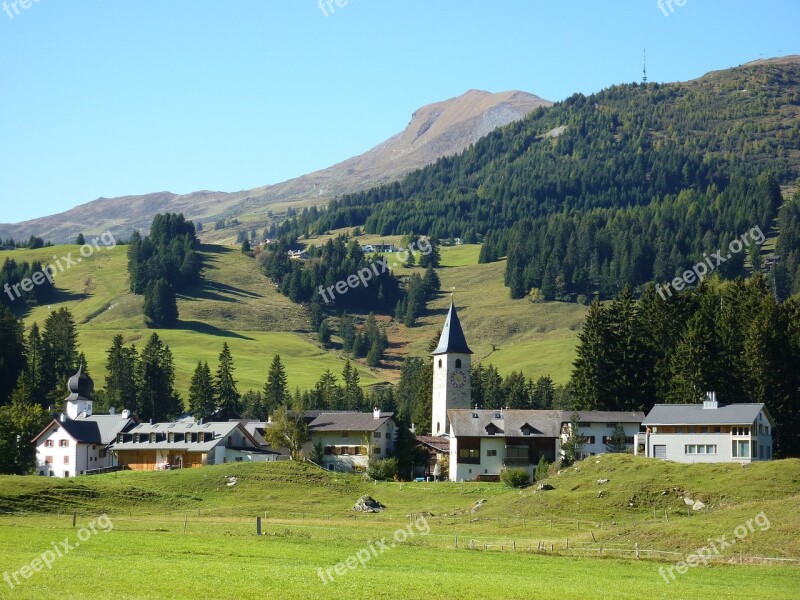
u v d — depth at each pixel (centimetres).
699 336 14488
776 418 13800
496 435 14825
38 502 10494
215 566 6706
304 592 5922
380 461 14500
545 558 7738
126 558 6975
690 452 12538
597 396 15550
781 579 7000
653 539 8350
